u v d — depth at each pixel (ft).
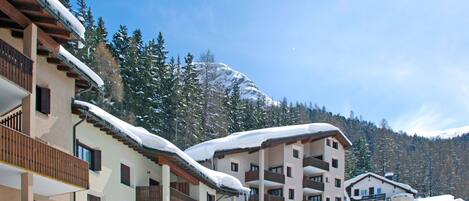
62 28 54.65
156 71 226.17
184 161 97.81
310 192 202.08
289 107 412.36
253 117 281.74
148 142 91.97
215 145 175.11
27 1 48.65
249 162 180.75
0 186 54.34
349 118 528.22
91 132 76.95
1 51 45.93
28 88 49.62
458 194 405.39
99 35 223.30
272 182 180.96
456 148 483.51
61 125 66.85
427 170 424.87
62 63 64.75
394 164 408.46
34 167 49.90
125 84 212.84
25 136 48.62
